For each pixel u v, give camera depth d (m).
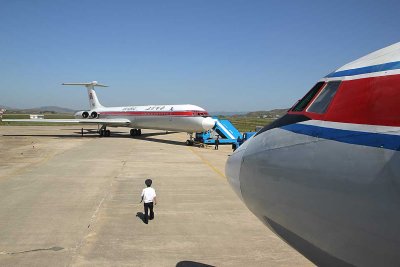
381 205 2.67
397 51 3.02
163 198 11.93
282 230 3.86
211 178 15.66
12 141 33.34
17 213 10.00
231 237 8.28
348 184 2.89
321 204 3.15
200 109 30.47
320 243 3.35
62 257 7.04
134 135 43.56
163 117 33.25
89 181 14.68
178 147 29.92
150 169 17.89
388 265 2.82
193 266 6.69
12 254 7.16
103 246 7.62
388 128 2.75
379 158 2.72
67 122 38.09
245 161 4.14
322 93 3.56
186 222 9.36
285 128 3.76
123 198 11.88
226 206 10.98
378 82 2.96
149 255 7.18
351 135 2.98
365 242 2.88
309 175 3.25
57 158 21.62
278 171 3.60
